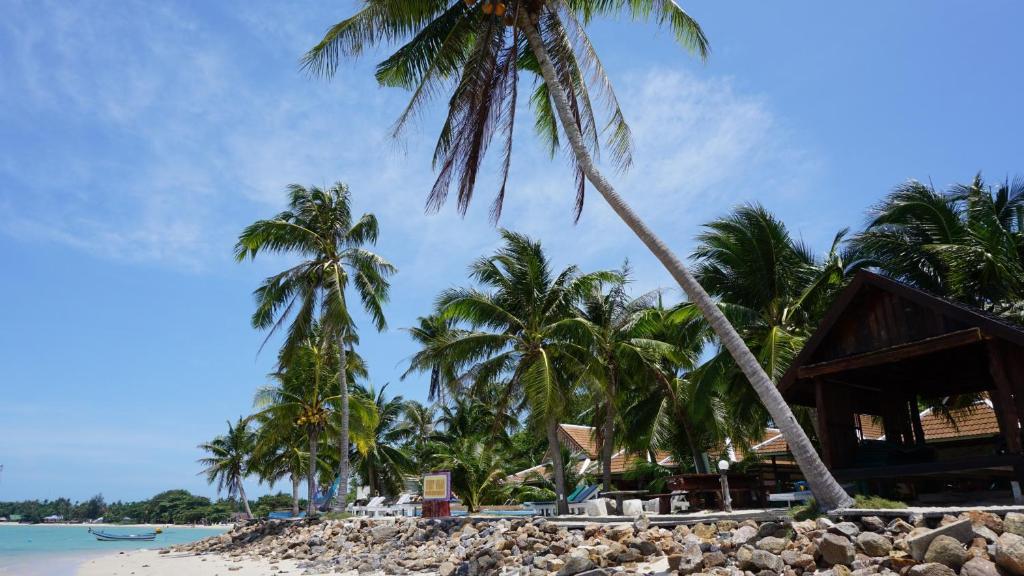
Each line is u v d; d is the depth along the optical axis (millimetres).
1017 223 21016
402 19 15547
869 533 8508
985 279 17828
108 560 28453
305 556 20859
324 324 27734
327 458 46844
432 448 47750
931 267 19875
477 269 24047
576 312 24672
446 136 15406
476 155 14594
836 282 21000
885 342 11859
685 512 19078
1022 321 16688
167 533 85812
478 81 14398
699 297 12312
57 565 27125
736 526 11070
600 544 11984
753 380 11602
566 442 40312
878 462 12727
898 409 14828
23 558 33469
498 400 24938
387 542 19375
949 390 15562
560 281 24141
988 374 14195
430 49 16328
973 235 18516
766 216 21125
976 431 20484
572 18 14930
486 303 23078
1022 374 10312
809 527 9383
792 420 11102
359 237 30219
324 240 29172
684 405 25875
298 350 29406
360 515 32781
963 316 10633
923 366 13656
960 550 7273
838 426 12906
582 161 13805
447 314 23750
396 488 49062
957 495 13484
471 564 13633
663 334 26375
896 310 11828
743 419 22562
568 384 23391
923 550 7582
